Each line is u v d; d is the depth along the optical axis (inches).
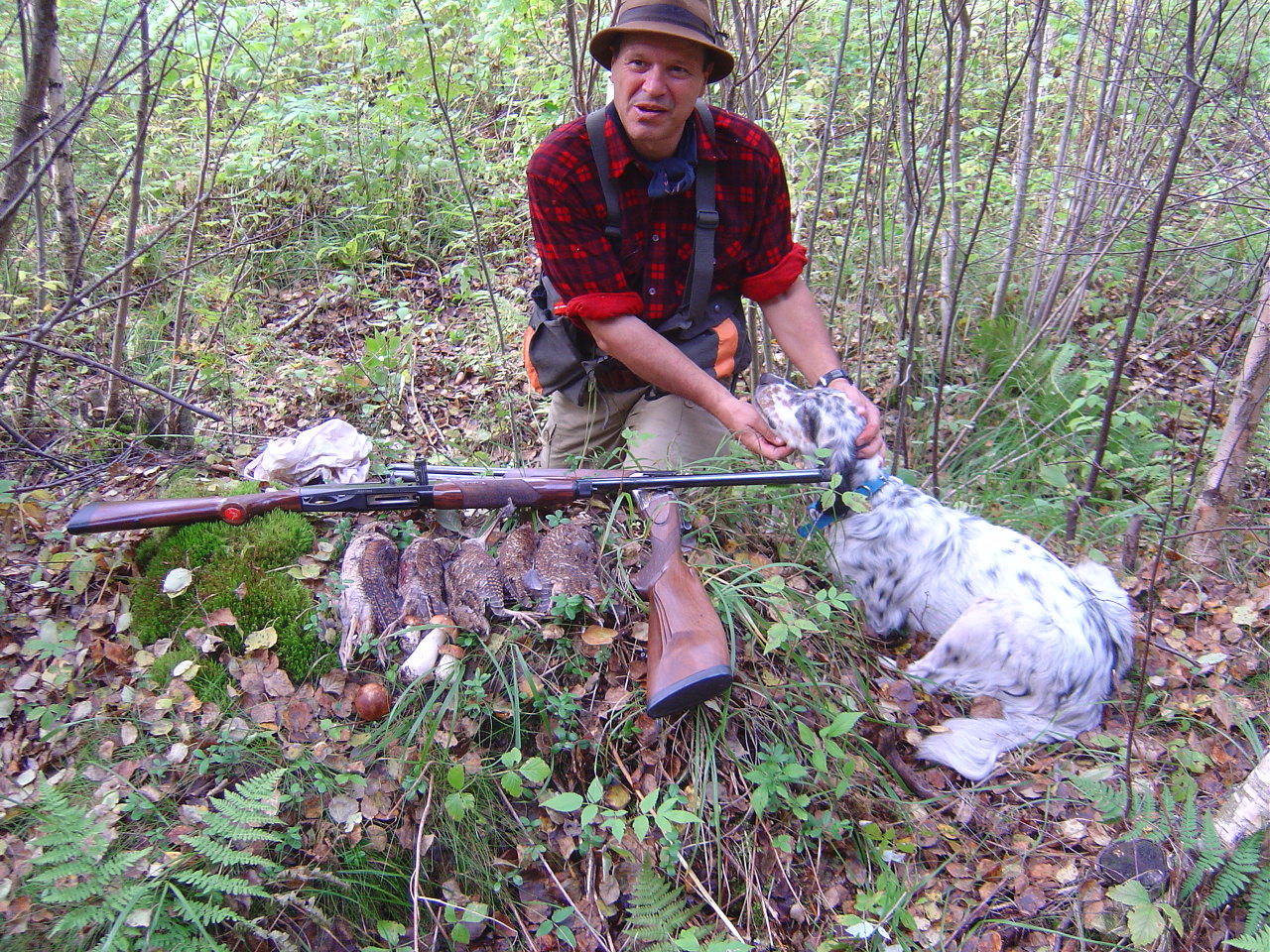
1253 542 153.3
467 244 229.8
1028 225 229.0
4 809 99.0
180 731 108.1
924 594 127.6
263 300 211.2
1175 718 124.0
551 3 242.7
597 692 114.7
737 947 95.2
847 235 176.4
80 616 119.3
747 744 113.8
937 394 162.1
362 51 272.2
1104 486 169.0
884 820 112.9
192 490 138.0
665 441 137.6
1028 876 106.9
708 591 121.8
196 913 91.7
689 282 131.0
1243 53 221.0
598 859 106.5
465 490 123.5
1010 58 266.8
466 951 102.4
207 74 160.7
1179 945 98.8
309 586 123.1
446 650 112.7
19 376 166.1
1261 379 137.3
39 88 123.4
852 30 279.7
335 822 104.3
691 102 116.7
